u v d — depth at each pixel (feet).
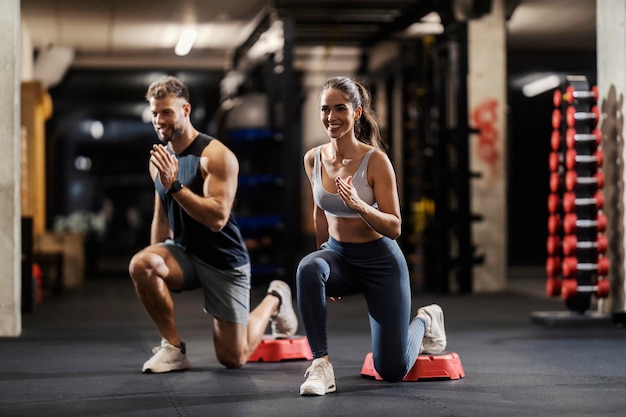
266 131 35.53
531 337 21.24
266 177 35.01
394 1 34.71
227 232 15.80
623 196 23.30
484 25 34.68
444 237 34.53
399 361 14.38
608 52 23.70
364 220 13.47
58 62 45.98
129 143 92.89
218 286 15.90
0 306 21.94
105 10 37.78
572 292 23.22
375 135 14.49
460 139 33.40
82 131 86.99
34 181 36.94
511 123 48.88
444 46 34.76
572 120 22.61
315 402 13.41
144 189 95.14
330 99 13.65
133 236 86.33
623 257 23.41
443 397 13.74
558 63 46.24
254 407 13.08
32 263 28.09
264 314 16.93
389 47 42.98
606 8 23.71
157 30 42.42
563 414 12.50
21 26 40.42
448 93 36.78
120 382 15.25
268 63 36.81
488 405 13.12
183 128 15.53
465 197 33.53
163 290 15.78
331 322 24.93
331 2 34.47
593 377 15.56
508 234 49.78
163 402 13.51
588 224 22.99
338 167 13.98
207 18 39.73
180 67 50.52
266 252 36.11
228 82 45.88
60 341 21.04
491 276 35.01
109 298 33.83
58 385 15.01
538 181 49.49
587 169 22.79
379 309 14.16
